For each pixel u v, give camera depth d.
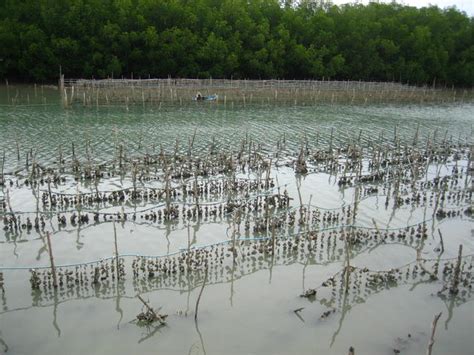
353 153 45.56
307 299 22.25
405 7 124.06
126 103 65.94
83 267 24.02
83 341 18.92
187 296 22.22
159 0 89.94
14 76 86.00
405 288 23.59
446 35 119.31
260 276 24.16
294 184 38.00
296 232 29.06
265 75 99.00
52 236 27.20
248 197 33.09
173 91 76.31
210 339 19.30
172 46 87.12
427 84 117.69
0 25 79.25
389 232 29.39
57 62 81.62
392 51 109.69
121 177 37.34
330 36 105.12
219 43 90.38
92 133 50.34
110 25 83.38
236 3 97.88
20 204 31.30
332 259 26.11
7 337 18.91
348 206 33.28
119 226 28.89
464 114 78.62
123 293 22.27
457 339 20.02
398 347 19.36
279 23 105.38
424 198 34.94
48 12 81.06
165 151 45.06
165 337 19.34
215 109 69.75
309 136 55.22
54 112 60.38
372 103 86.88
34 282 21.89
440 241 28.05
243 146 44.69
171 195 33.88
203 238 27.94
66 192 33.66
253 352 18.67
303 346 19.16
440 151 49.44
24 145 44.41
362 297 22.67
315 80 98.50
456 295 23.16
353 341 19.59
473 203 35.12
